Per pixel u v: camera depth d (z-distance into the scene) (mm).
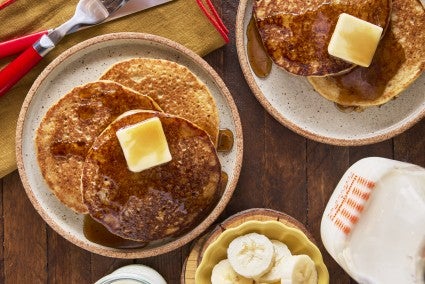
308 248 912
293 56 904
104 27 934
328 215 906
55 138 898
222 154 929
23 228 965
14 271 966
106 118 892
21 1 924
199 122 905
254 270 896
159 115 874
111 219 890
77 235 920
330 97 923
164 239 931
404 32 915
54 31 912
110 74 899
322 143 971
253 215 930
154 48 924
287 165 973
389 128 935
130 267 949
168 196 891
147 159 859
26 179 902
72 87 920
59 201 923
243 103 967
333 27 894
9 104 935
